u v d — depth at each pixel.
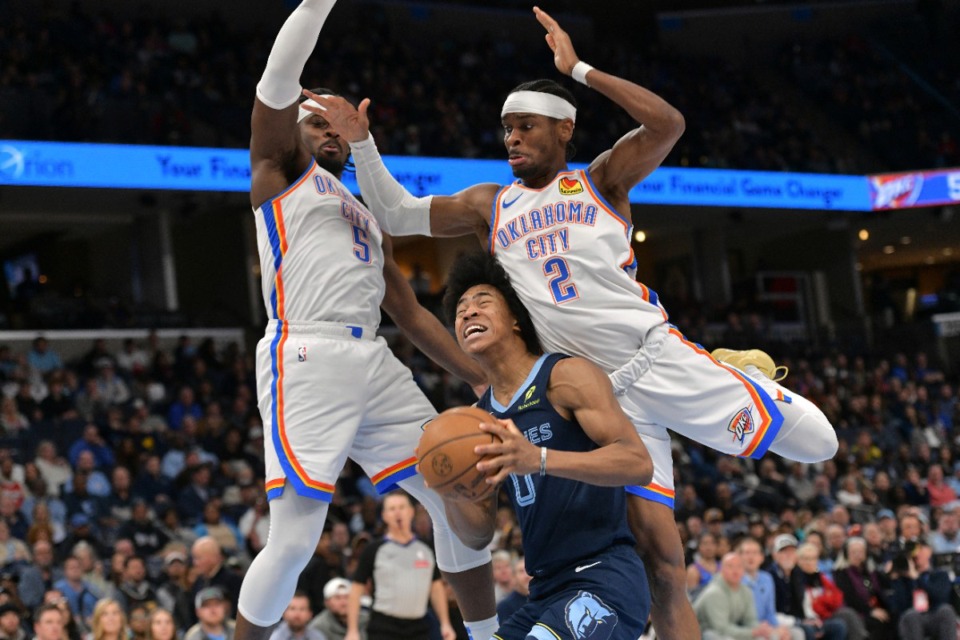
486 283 3.66
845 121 25.92
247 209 19.52
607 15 27.73
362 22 22.97
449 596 8.13
